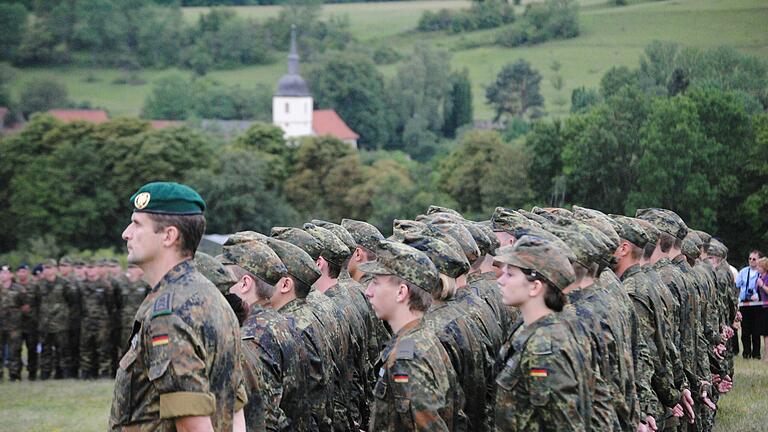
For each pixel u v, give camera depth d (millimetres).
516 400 7367
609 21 168125
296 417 8719
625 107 76875
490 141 100438
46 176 113125
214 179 109625
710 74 84500
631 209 63844
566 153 79438
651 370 9953
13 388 22484
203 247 47812
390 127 192000
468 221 12133
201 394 5754
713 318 15375
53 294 24047
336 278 10961
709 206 59594
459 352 8719
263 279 8648
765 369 21250
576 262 8812
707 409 13359
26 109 199000
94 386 22797
